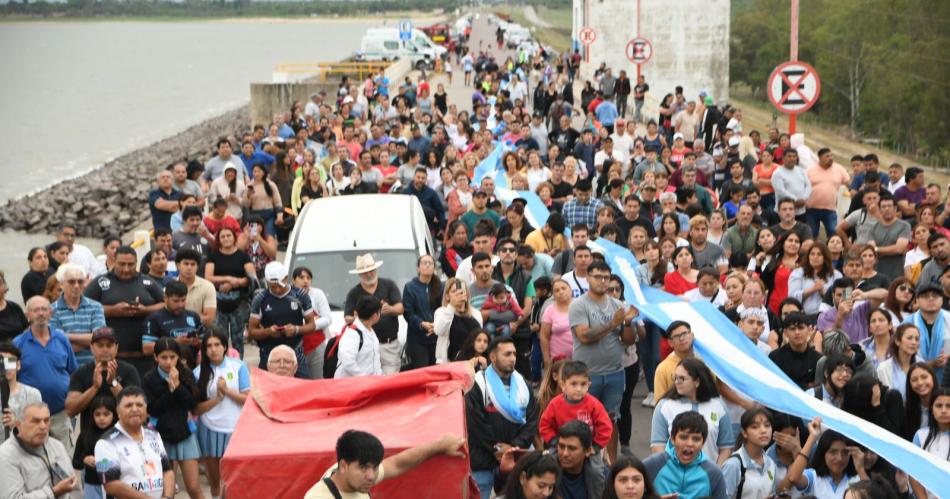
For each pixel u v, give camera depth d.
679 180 23.19
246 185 20.69
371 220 16.64
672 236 15.28
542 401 10.22
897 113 76.06
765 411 9.19
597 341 11.87
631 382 12.73
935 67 74.06
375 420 8.09
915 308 13.08
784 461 9.74
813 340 12.53
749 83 106.38
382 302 13.42
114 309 12.88
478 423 9.73
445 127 32.72
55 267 15.34
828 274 14.33
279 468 7.39
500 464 9.64
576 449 8.55
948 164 67.25
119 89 156.00
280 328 13.38
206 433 11.27
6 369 10.47
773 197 21.55
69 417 10.91
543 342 12.86
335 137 27.89
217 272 15.73
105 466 9.41
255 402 8.37
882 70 77.25
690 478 8.64
